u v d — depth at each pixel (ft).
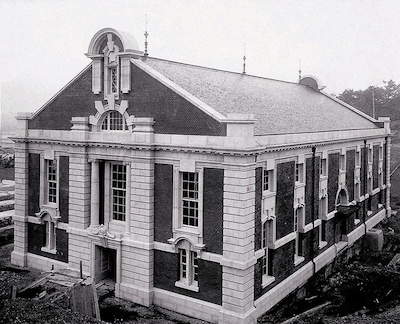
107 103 104.78
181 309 93.30
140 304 97.86
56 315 76.69
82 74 109.50
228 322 85.30
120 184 105.19
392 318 88.33
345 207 134.00
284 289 99.19
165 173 95.30
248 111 102.22
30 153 120.47
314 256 115.24
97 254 107.14
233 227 84.53
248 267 84.79
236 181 83.71
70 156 109.81
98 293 102.58
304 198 109.70
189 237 91.30
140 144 95.40
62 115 113.91
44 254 118.52
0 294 89.92
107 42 103.45
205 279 89.86
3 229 153.79
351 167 143.64
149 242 96.89
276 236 96.68
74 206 109.81
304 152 108.27
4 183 260.21
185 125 91.56
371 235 151.74
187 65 117.08
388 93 396.78
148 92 97.45
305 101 147.84
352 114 174.19
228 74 129.49
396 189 249.55
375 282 104.88
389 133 179.52
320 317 91.76
